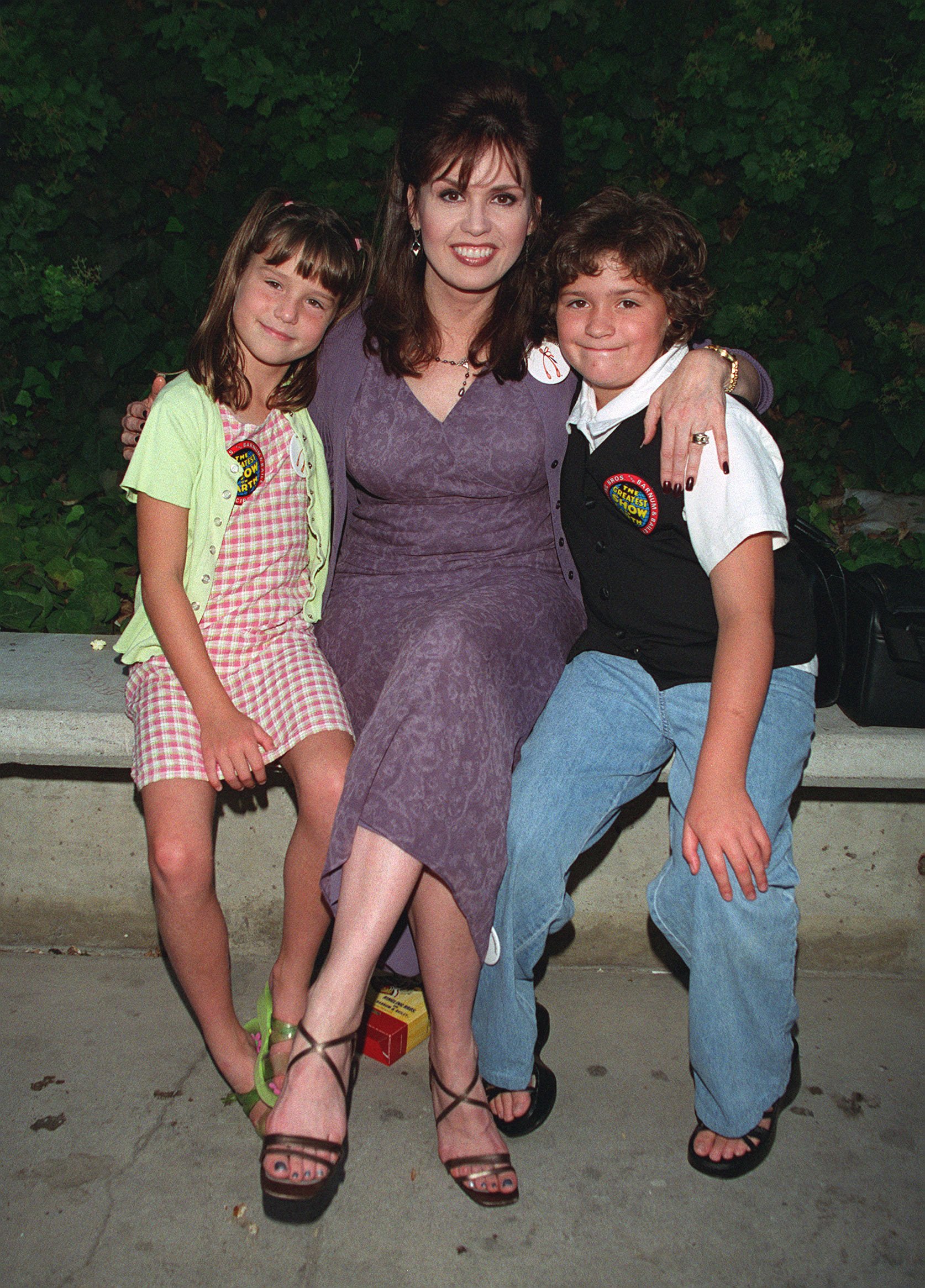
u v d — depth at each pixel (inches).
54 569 128.5
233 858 93.6
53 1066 80.9
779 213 163.2
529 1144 75.5
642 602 76.4
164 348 160.6
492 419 83.0
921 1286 64.7
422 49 155.6
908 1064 84.5
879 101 153.8
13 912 95.7
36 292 149.5
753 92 153.9
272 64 148.6
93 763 86.3
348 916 65.2
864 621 86.4
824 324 170.6
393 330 83.0
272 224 76.7
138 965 94.3
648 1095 80.7
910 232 161.5
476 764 67.5
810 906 94.9
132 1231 66.8
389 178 83.4
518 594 80.0
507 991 73.2
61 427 159.2
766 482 69.4
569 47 154.6
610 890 94.8
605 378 75.4
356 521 89.1
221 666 80.1
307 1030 63.8
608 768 74.7
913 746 85.5
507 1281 64.4
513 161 77.0
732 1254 66.7
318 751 74.0
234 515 79.4
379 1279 64.2
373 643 80.4
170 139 151.3
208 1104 77.9
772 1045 71.3
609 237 71.7
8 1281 63.1
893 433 168.6
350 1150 74.3
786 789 71.8
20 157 149.3
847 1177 73.1
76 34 145.0
